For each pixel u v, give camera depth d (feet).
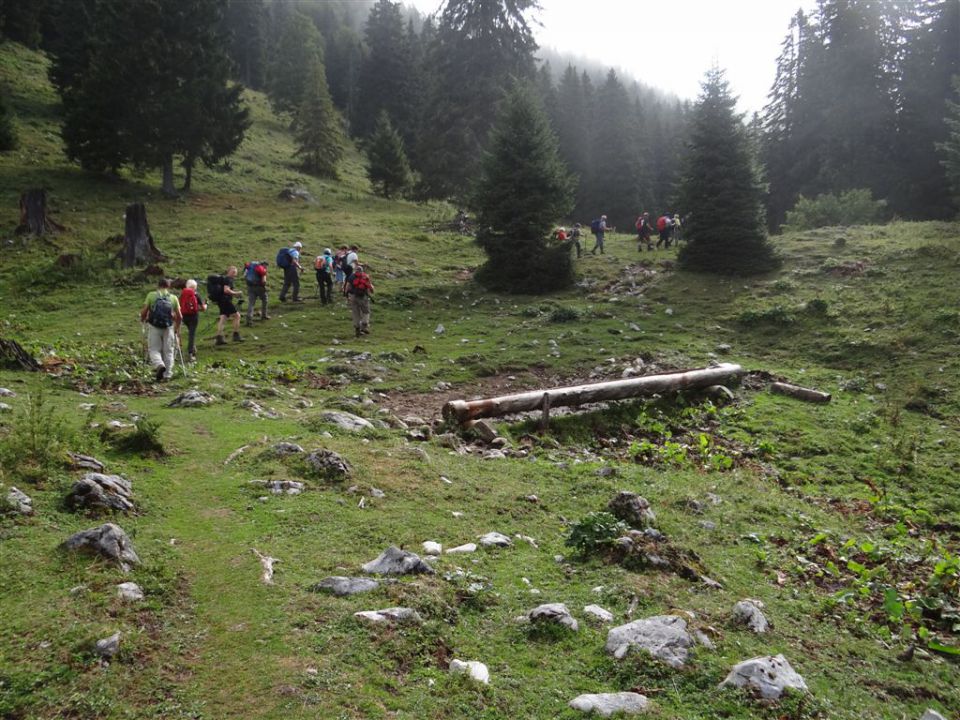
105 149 119.14
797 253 80.43
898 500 31.89
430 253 96.17
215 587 14.88
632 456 34.68
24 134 140.67
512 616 15.21
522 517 22.29
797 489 32.32
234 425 29.01
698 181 78.74
